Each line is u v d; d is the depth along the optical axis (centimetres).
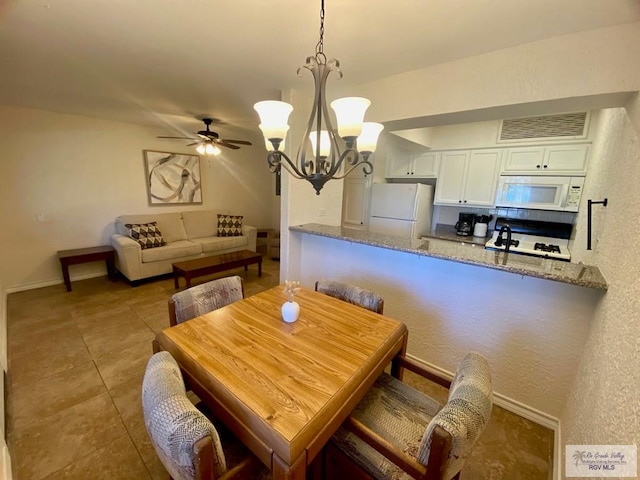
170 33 159
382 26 149
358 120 112
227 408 95
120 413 170
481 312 187
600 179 213
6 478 122
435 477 81
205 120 373
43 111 338
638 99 133
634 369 81
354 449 109
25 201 339
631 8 125
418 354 220
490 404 90
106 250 376
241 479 88
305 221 299
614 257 129
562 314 159
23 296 330
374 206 444
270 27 152
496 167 366
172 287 369
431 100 201
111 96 277
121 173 407
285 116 119
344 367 110
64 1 130
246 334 131
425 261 208
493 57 175
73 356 222
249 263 411
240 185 558
